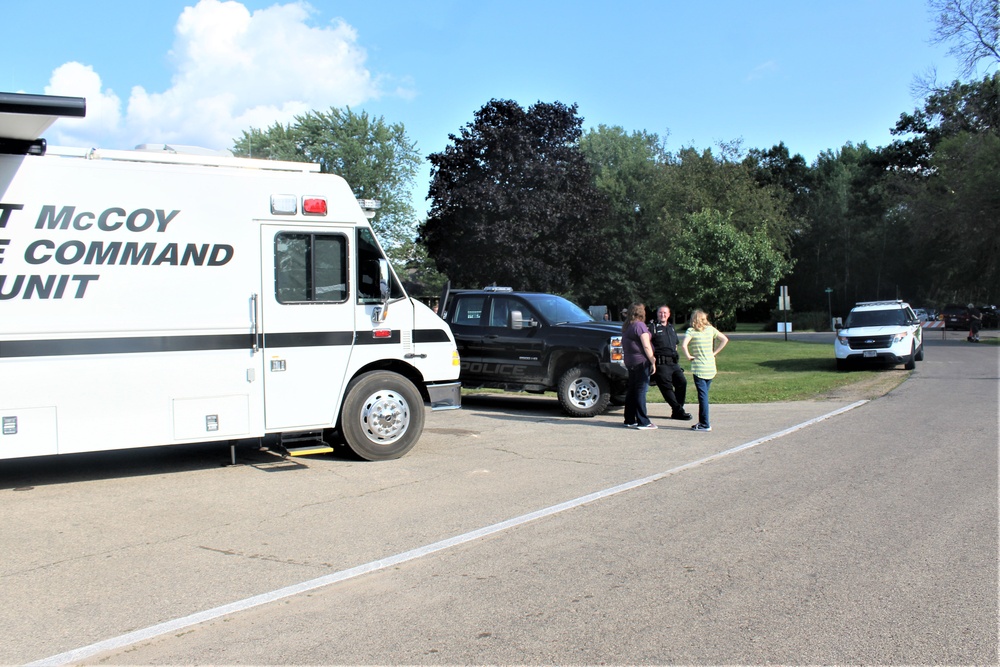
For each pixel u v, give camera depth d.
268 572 5.06
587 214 32.12
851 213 65.81
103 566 5.21
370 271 8.77
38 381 7.11
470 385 13.74
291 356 8.27
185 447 9.84
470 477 7.90
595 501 6.82
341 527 6.09
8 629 4.19
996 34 36.16
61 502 6.96
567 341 12.71
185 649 3.92
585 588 4.65
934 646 3.77
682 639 3.90
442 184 30.44
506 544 5.57
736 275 26.52
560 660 3.70
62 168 7.26
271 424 8.18
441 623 4.18
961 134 43.62
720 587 4.62
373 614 4.33
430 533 5.89
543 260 31.52
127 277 7.49
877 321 21.56
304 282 8.36
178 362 7.70
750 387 16.69
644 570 4.95
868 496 6.78
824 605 4.31
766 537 5.62
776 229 48.31
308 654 3.84
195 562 5.28
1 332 6.97
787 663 3.63
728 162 49.00
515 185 30.34
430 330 9.18
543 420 12.25
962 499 6.60
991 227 39.44
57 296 7.20
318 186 8.46
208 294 7.86
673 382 12.12
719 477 7.73
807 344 33.56
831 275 67.62
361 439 8.70
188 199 7.78
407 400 8.95
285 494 7.22
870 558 5.10
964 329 49.44
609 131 62.78
